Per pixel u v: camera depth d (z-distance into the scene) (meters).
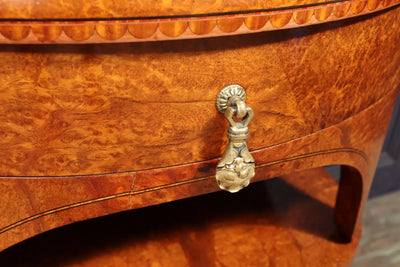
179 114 0.41
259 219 0.63
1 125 0.38
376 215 0.83
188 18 0.36
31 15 0.34
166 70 0.38
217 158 0.44
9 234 0.42
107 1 0.34
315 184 0.69
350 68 0.44
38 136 0.39
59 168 0.41
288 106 0.44
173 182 0.44
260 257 0.58
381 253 0.76
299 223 0.63
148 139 0.41
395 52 0.47
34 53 0.36
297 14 0.38
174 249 0.58
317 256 0.59
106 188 0.43
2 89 0.37
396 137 0.81
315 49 0.42
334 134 0.48
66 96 0.38
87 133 0.40
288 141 0.46
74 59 0.37
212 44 0.38
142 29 0.36
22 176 0.40
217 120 0.42
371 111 0.50
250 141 0.44
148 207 0.63
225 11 0.36
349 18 0.42
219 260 0.57
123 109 0.39
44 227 0.43
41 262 0.56
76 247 0.57
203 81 0.40
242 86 0.41
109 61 0.37
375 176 0.84
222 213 0.63
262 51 0.40
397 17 0.45
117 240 0.58
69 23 0.35
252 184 0.68
